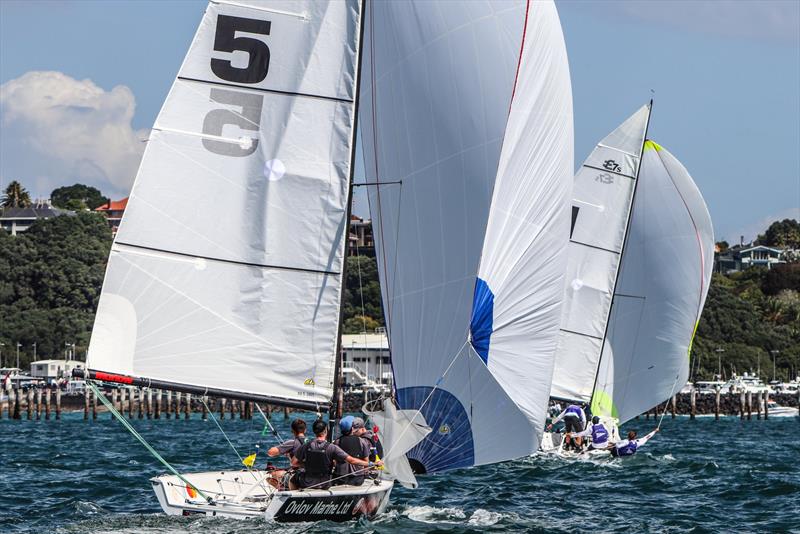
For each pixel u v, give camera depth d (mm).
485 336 81562
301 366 78500
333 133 79000
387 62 82625
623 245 164125
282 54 79000
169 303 78062
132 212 77562
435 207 82125
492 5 81938
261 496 78688
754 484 111938
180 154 78312
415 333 82562
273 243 78562
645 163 163250
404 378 82562
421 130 82062
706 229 162250
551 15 84375
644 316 163750
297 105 79000
